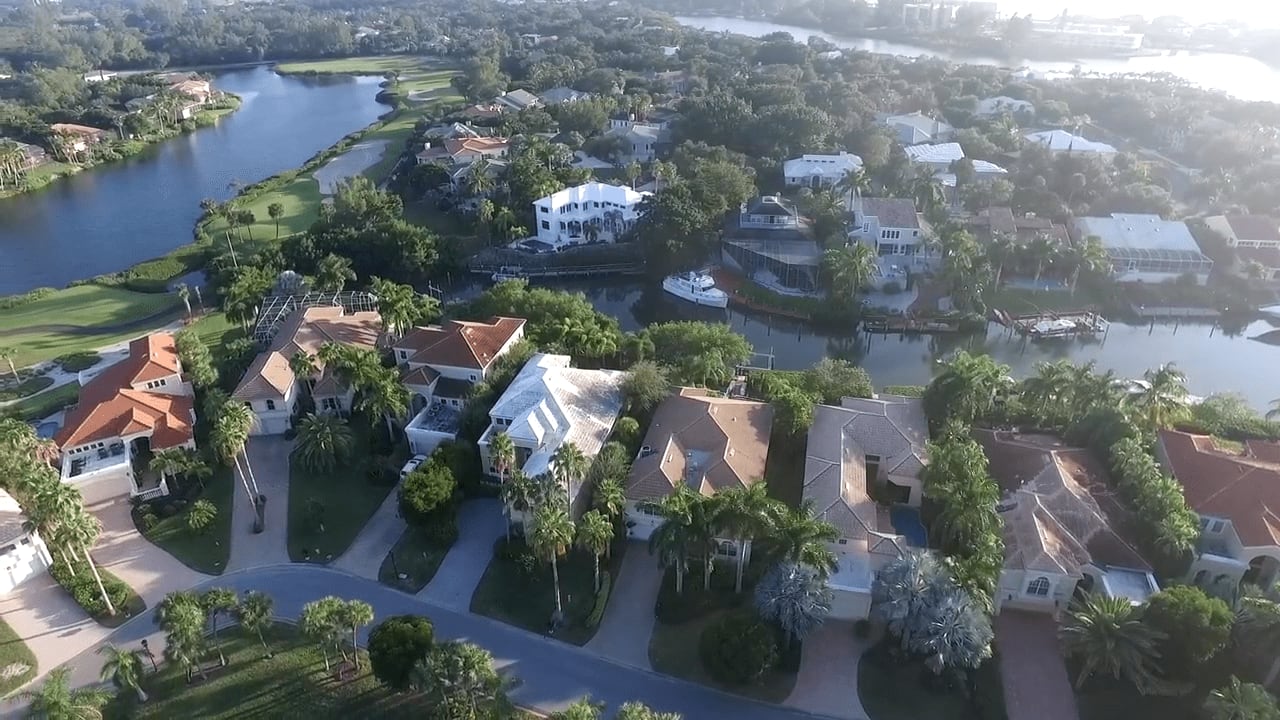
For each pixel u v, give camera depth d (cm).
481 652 6138
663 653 7012
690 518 6981
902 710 6462
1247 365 12662
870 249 13700
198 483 9169
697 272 15350
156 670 6800
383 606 7538
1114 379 10300
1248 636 6206
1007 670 6769
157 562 8119
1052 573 7100
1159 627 6384
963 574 6556
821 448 8850
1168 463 8531
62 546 7425
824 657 6950
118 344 12962
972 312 13525
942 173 18975
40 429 10300
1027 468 8481
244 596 7581
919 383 12256
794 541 6812
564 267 16050
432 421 9950
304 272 15138
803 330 14038
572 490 8050
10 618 7425
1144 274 14588
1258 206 17275
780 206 16025
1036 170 18612
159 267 16025
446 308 13475
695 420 9062
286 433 10188
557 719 5675
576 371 9931
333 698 6538
